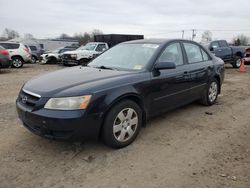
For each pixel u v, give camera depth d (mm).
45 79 4023
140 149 3852
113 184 3000
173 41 5055
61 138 3404
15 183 3006
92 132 3508
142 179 3098
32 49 22922
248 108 6094
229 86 9242
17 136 4246
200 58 5746
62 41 43438
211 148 3904
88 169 3301
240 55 16703
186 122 5027
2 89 8211
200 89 5668
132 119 3965
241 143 4090
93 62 5121
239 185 2980
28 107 3602
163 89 4488
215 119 5234
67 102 3340
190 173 3219
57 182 3031
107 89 3596
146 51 4680
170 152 3768
